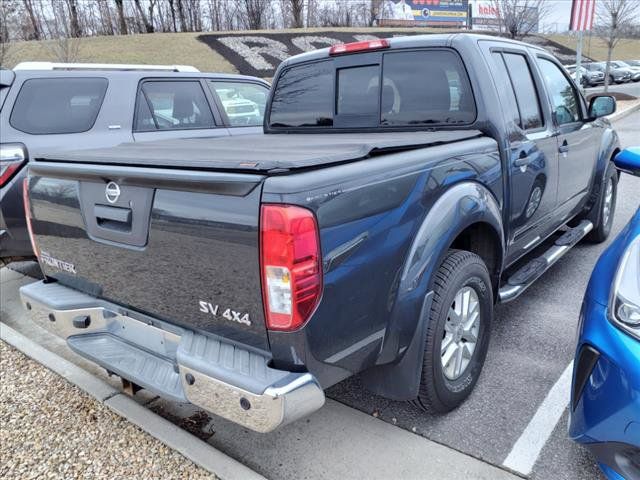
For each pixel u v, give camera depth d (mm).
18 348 3770
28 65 5113
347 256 2008
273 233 1804
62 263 2758
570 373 3168
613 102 4484
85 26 33656
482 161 2887
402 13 45594
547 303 4164
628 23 23203
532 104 3664
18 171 4398
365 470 2475
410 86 3441
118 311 2531
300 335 1889
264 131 4410
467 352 2869
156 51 31422
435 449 2586
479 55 3178
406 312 2338
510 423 2742
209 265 2014
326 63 3846
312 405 1939
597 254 5238
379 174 2160
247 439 2762
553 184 3902
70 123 4922
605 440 2033
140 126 5430
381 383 2541
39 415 3012
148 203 2176
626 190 7914
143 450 2660
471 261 2715
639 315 2033
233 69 30047
